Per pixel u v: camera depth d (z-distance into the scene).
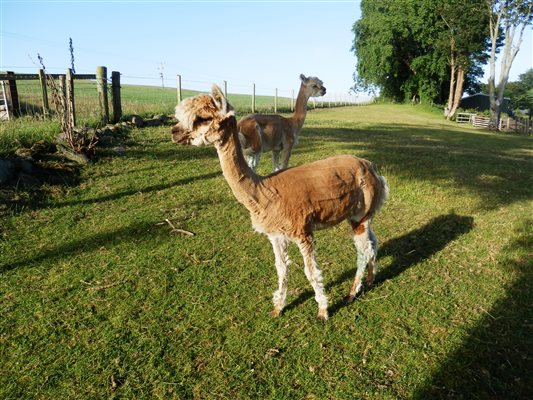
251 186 3.76
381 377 3.57
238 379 3.52
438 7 39.44
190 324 4.16
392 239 6.24
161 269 5.09
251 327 4.16
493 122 31.47
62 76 9.78
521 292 4.81
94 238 5.74
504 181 9.80
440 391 3.42
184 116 3.40
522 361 3.74
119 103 12.21
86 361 3.65
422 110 42.50
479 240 6.21
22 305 4.34
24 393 3.32
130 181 7.86
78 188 7.31
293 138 8.61
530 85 83.50
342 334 4.10
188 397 3.34
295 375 3.58
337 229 6.45
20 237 5.62
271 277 5.02
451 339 4.03
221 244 5.79
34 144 8.38
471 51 38.47
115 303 4.43
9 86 11.52
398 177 9.28
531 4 29.19
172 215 6.60
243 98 52.62
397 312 4.45
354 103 49.78
